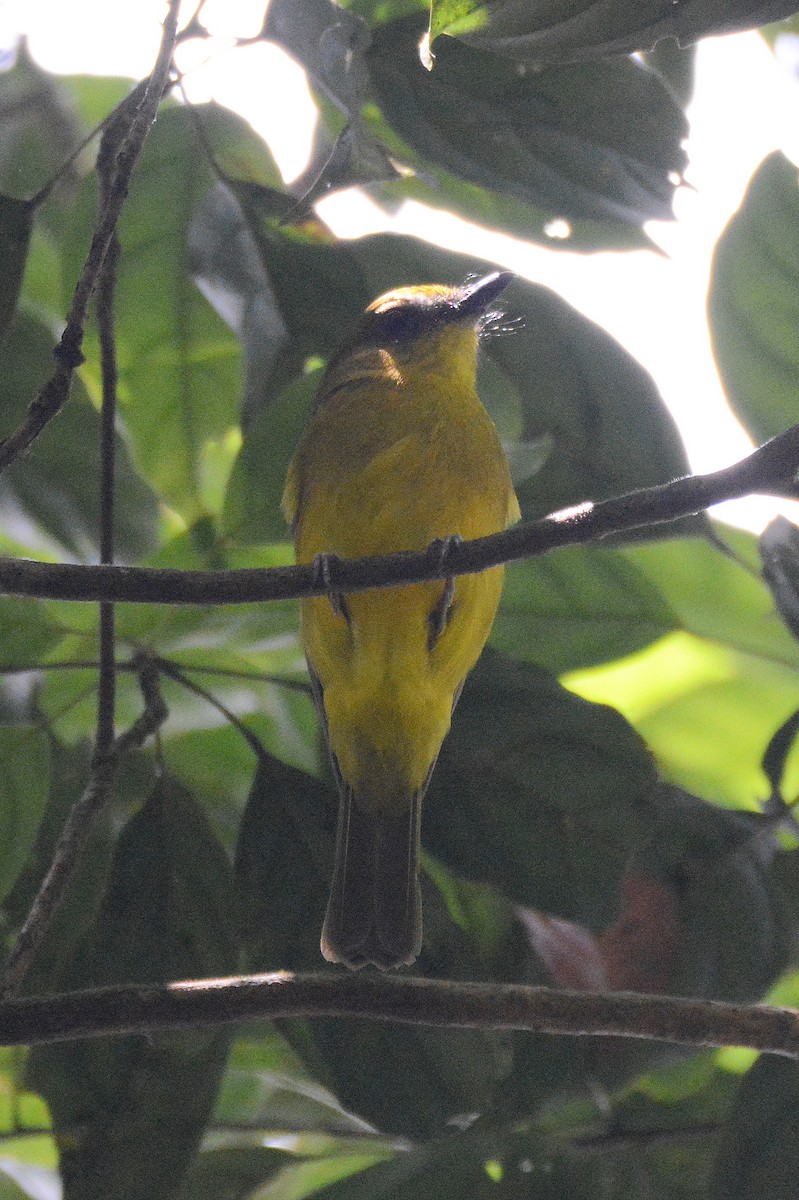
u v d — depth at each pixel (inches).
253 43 286.4
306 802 291.3
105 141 270.1
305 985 228.7
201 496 340.2
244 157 345.4
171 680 338.0
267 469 307.0
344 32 283.6
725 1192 253.0
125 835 285.1
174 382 341.4
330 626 303.0
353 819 302.8
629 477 304.7
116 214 238.1
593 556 325.7
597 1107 307.0
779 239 303.3
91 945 283.0
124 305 339.3
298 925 287.4
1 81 452.4
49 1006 225.1
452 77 288.8
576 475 307.3
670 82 328.8
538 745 288.4
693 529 296.0
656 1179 287.3
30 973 301.7
